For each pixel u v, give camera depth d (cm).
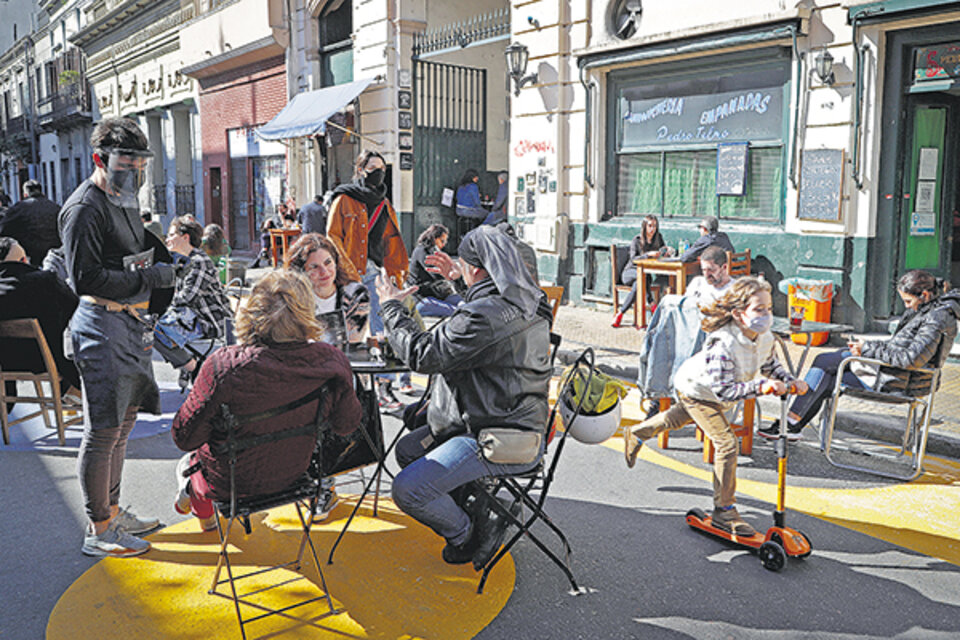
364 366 377
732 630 318
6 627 320
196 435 305
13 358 561
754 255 940
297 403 312
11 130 4244
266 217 1991
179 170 2439
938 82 783
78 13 3183
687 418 429
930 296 495
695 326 515
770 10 880
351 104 1570
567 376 389
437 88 1534
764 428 587
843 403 634
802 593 348
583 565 376
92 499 383
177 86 2352
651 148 1068
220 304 651
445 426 357
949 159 845
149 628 319
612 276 1042
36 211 900
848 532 414
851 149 834
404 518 433
